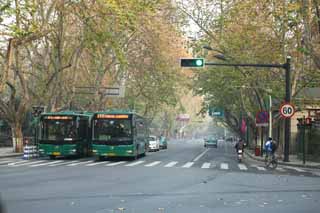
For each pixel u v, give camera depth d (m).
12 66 41.38
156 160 38.16
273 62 40.88
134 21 37.06
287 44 37.97
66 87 49.97
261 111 44.50
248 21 38.34
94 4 37.81
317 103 43.28
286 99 36.50
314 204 14.63
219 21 42.50
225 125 110.50
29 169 26.97
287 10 30.86
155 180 21.22
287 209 13.56
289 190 18.34
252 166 34.31
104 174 23.94
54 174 23.64
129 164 32.69
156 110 87.62
